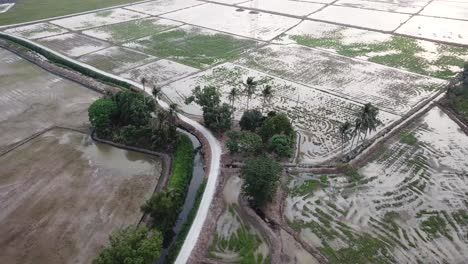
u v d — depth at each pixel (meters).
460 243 37.06
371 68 75.69
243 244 36.91
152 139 50.47
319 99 63.97
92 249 36.19
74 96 65.31
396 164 48.06
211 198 41.69
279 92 66.25
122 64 77.44
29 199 42.31
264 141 50.88
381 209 41.22
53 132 54.75
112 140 52.31
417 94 65.50
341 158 48.78
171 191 38.62
